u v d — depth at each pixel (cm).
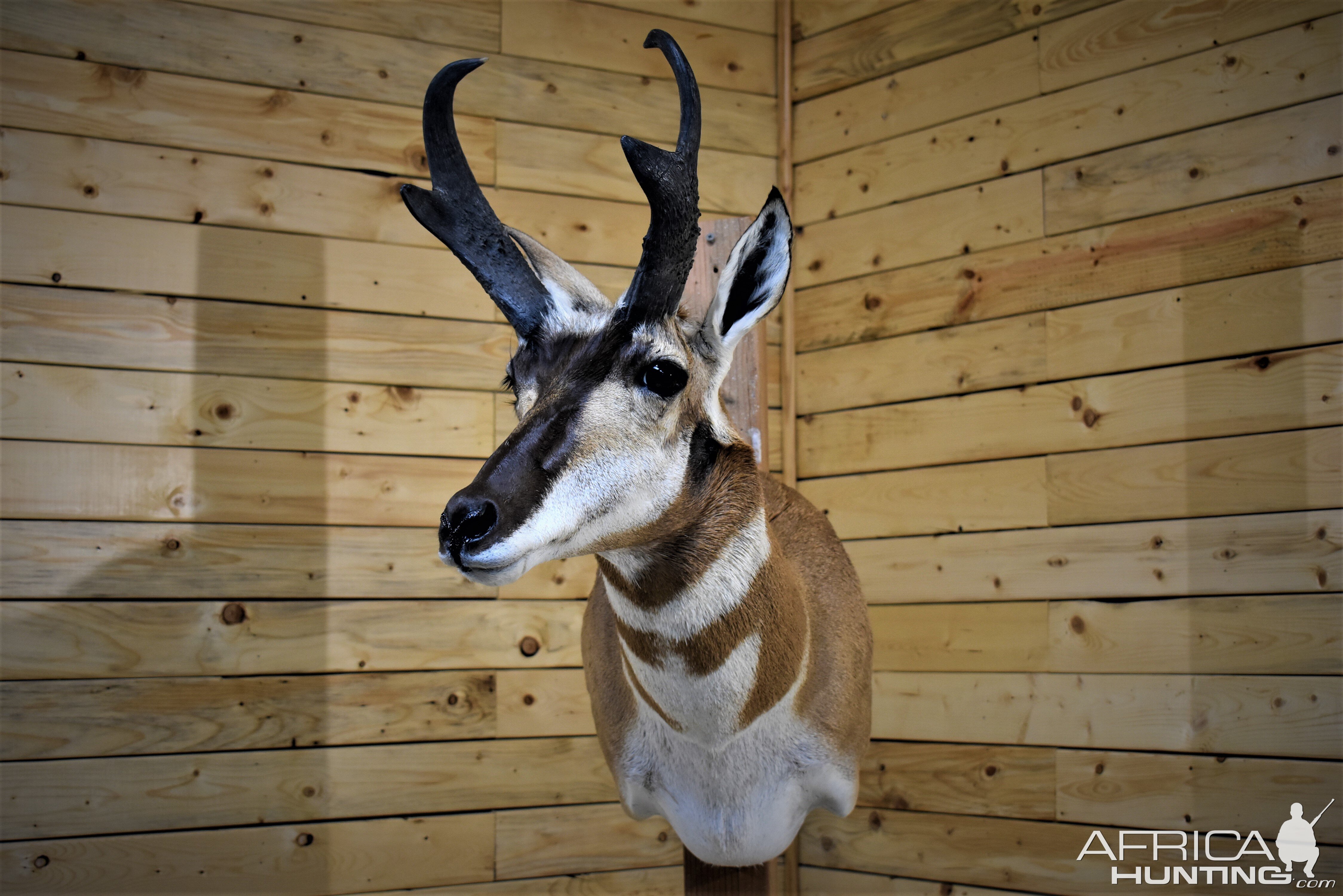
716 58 378
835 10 379
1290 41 291
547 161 355
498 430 341
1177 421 300
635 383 162
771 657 183
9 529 294
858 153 370
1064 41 331
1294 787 274
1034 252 330
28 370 300
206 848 302
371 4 343
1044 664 316
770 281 179
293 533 318
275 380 322
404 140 343
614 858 337
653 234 161
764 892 230
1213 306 297
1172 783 293
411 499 330
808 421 371
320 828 312
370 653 321
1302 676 275
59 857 290
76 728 295
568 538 154
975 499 333
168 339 313
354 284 332
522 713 333
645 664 181
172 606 306
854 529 356
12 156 304
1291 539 279
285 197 328
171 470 310
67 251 307
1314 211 283
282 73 332
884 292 359
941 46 355
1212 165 301
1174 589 296
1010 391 330
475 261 172
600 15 366
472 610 331
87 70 314
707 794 200
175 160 319
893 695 343
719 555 175
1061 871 308
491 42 353
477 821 326
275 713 312
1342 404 274
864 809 345
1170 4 312
